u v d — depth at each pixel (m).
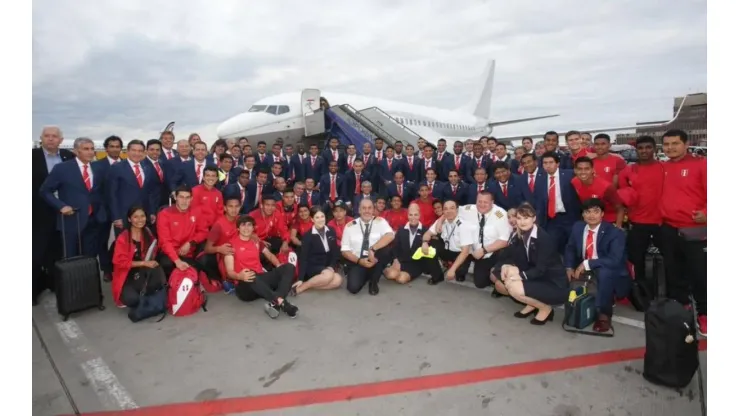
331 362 2.90
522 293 3.47
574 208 4.61
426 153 8.88
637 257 4.07
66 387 2.62
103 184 4.75
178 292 3.79
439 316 3.75
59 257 4.37
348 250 4.40
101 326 3.59
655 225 3.92
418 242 4.74
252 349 3.12
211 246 4.37
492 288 4.59
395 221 5.93
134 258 3.93
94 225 4.70
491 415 2.26
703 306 3.39
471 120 26.92
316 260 4.55
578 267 3.70
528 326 3.51
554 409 2.31
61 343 3.26
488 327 3.49
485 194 4.43
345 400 2.43
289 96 14.09
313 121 13.52
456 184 7.02
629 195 3.94
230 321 3.68
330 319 3.70
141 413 2.34
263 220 4.98
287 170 9.27
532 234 3.55
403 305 4.06
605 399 2.40
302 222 5.50
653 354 2.53
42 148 4.29
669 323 2.46
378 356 2.98
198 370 2.81
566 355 2.96
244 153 8.34
